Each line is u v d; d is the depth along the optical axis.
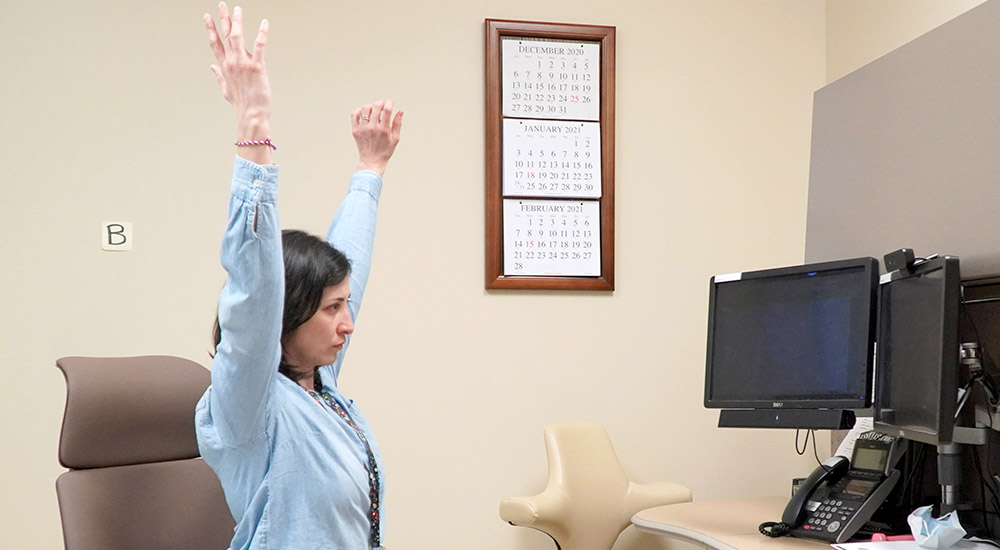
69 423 1.75
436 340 2.98
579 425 2.94
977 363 1.78
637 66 3.19
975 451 1.87
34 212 2.75
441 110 3.03
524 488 3.02
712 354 2.29
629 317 3.14
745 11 3.29
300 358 1.52
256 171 1.26
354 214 1.88
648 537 3.09
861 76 2.14
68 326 2.75
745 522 2.19
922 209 1.91
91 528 1.70
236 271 1.27
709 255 3.21
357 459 1.49
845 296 1.98
